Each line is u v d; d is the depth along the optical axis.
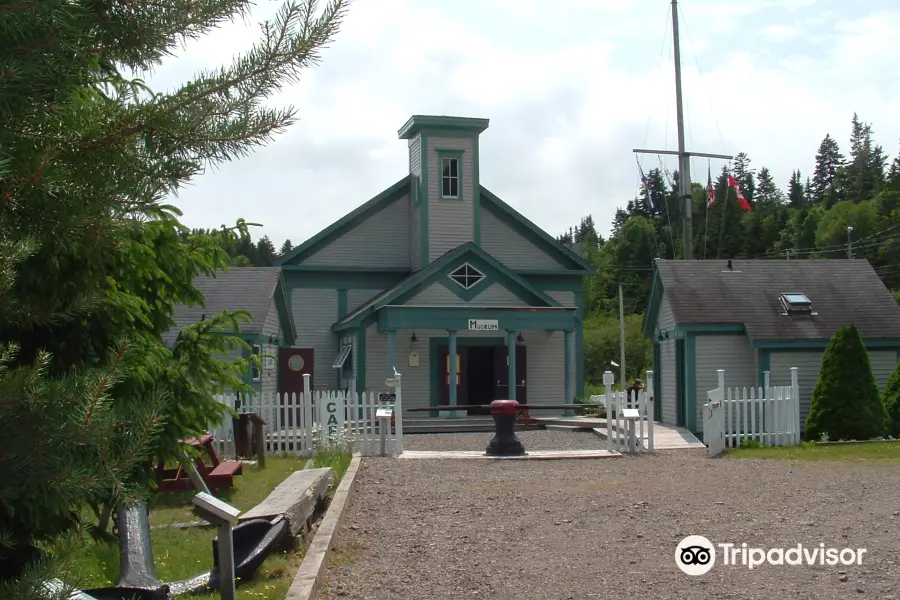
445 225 30.94
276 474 14.91
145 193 4.16
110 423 3.83
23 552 4.92
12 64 3.63
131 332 6.39
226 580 6.61
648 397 18.64
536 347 29.86
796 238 93.50
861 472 14.03
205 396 7.17
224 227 7.89
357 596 7.02
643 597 6.82
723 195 98.75
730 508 10.62
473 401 30.05
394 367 27.14
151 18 4.23
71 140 4.01
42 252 4.85
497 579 7.47
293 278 31.42
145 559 7.04
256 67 4.36
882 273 67.00
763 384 23.28
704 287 24.58
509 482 13.55
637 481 13.43
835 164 137.38
